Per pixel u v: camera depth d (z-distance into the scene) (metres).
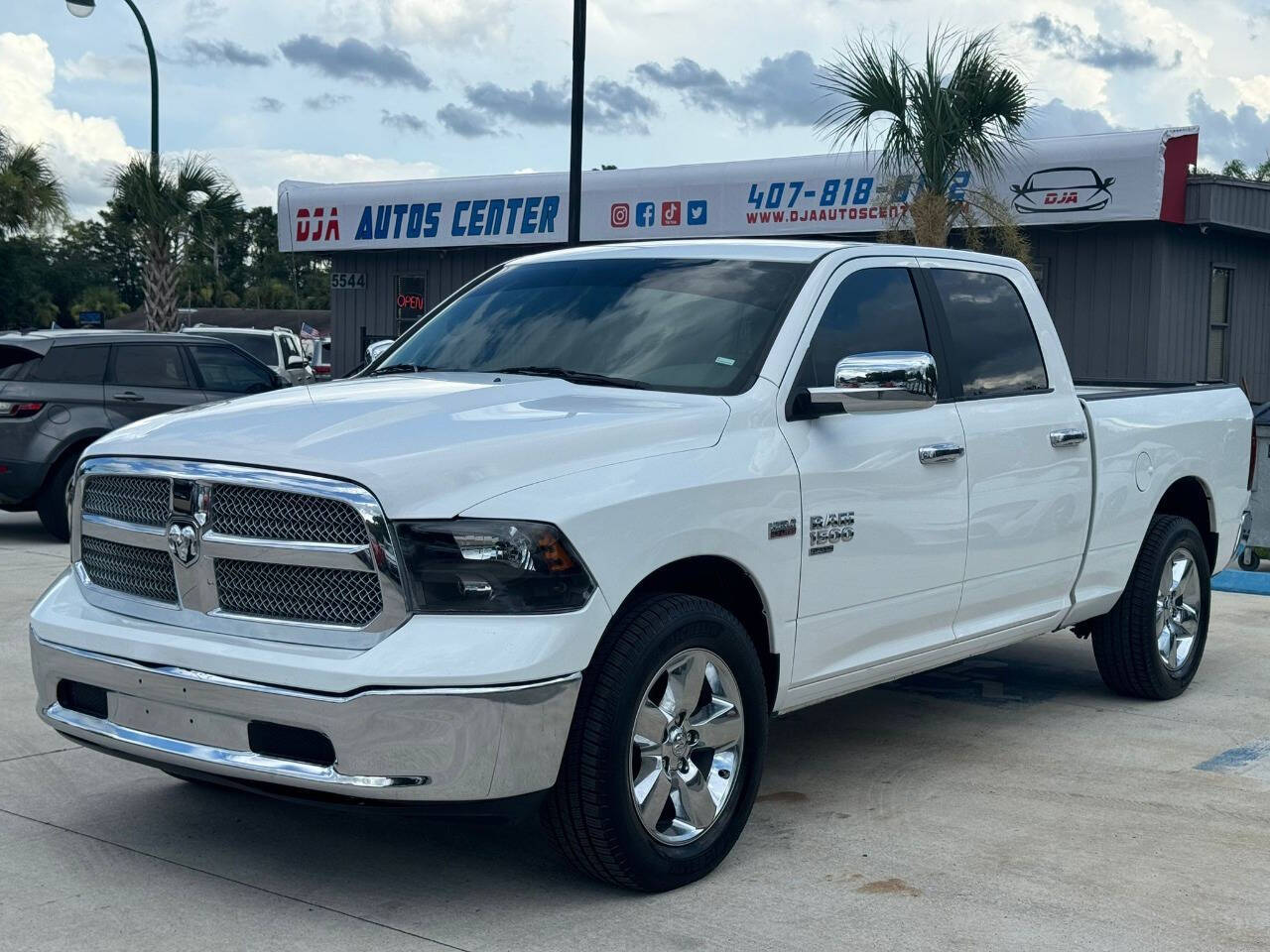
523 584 3.68
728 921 3.89
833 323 4.91
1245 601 9.65
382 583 3.65
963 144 13.80
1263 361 20.44
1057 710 6.45
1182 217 17.52
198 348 12.76
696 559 4.20
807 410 4.60
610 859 3.91
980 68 13.80
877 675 5.01
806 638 4.58
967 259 5.66
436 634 3.62
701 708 4.21
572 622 3.72
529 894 4.07
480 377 4.78
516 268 5.68
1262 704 6.61
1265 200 18.44
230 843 4.48
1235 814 4.91
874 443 4.80
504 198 22.66
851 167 19.05
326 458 3.76
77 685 4.20
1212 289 19.11
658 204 20.88
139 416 12.09
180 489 3.96
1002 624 5.54
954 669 7.33
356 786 3.61
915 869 4.33
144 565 4.13
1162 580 6.50
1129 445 6.20
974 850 4.51
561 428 4.02
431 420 4.06
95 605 4.22
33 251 56.25
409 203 23.64
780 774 5.38
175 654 3.87
